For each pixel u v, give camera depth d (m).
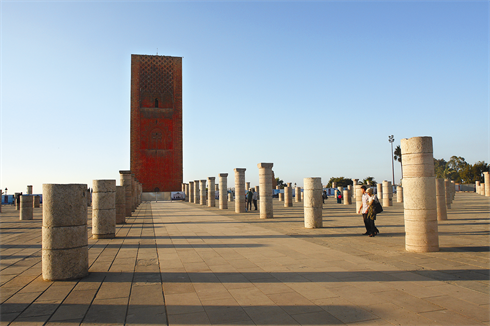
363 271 7.53
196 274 7.55
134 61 62.59
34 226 18.50
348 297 5.82
